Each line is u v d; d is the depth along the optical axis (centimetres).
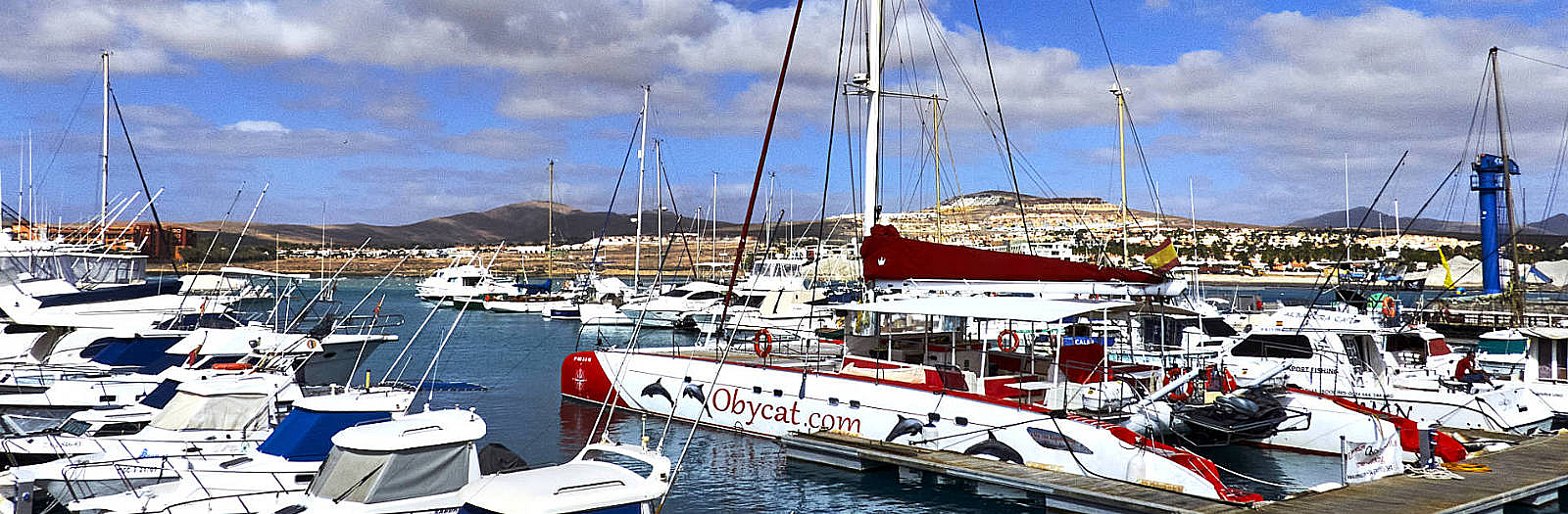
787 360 2264
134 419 1650
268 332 2430
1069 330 2467
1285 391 1948
